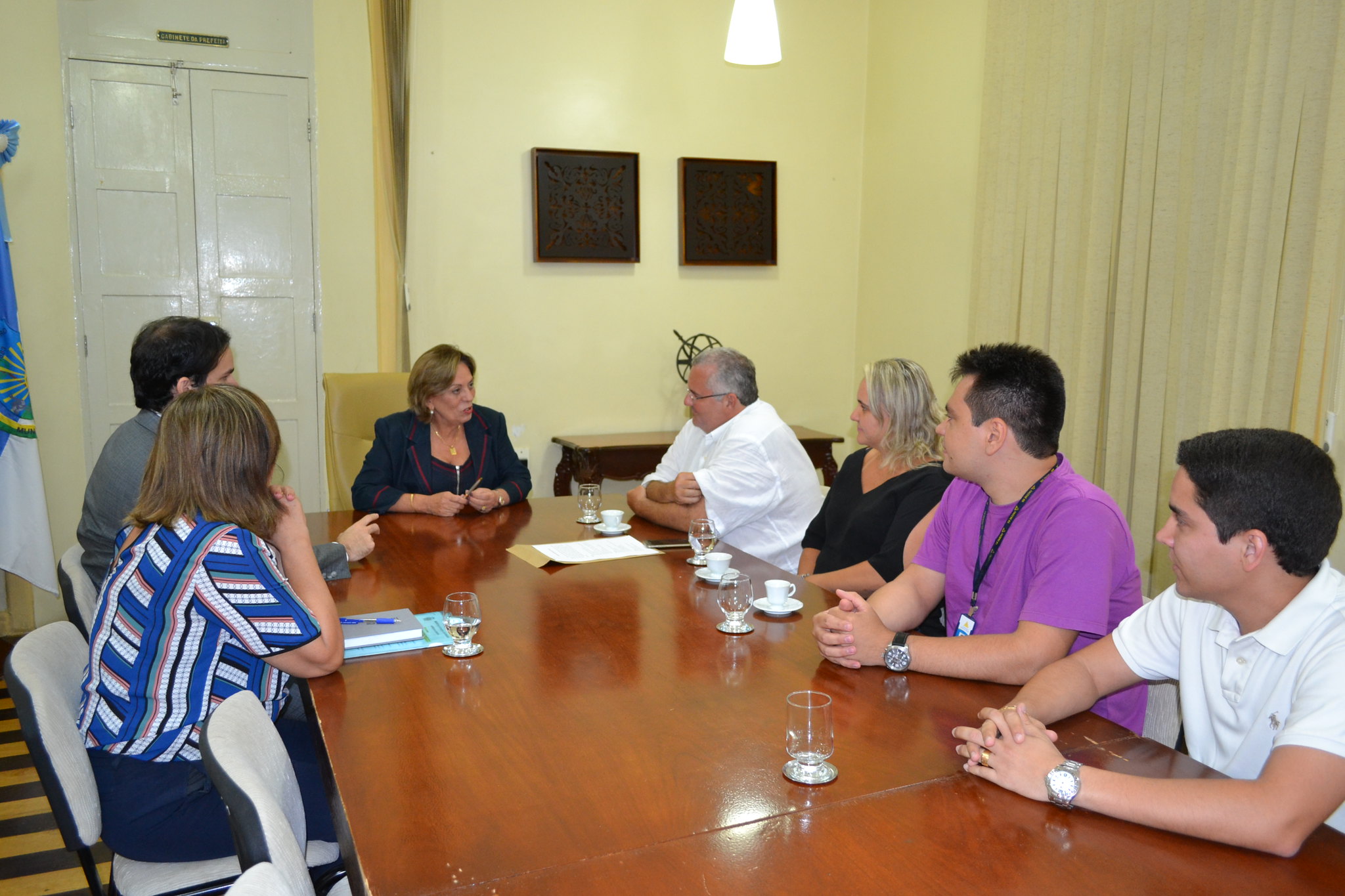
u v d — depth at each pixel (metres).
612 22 4.78
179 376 2.05
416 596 2.03
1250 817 1.03
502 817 1.10
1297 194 2.97
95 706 1.52
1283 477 1.13
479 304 4.69
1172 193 3.41
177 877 1.52
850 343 5.42
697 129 4.98
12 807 2.65
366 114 4.39
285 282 4.36
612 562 2.32
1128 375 3.60
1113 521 1.58
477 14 4.55
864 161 5.30
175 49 4.09
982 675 1.52
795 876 0.98
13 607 4.05
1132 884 0.97
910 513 2.18
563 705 1.43
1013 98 4.13
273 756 1.26
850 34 5.21
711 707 1.43
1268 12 3.04
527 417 4.84
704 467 2.84
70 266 4.03
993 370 1.64
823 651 1.62
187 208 4.18
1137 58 3.54
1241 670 1.25
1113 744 1.29
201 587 1.44
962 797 1.15
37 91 3.91
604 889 0.95
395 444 3.09
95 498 2.04
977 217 4.38
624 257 4.87
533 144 4.70
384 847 1.03
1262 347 3.08
